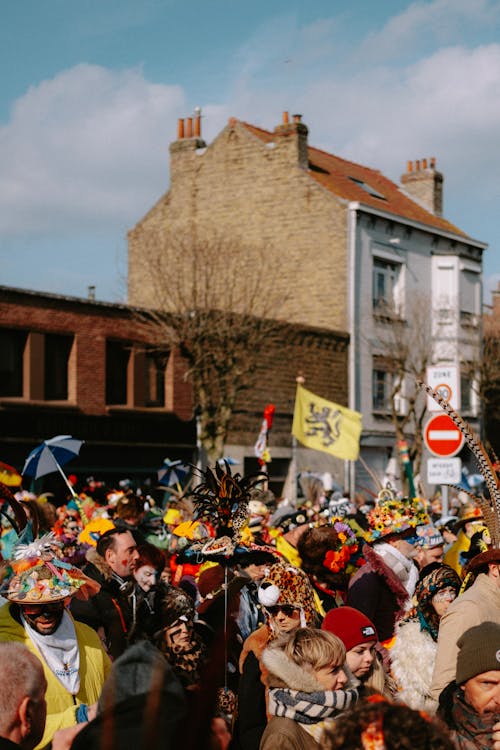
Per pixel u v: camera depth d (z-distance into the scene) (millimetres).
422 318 35688
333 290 33062
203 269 32094
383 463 34188
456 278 37062
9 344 24031
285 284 33906
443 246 37438
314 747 3955
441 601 5387
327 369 32031
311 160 36469
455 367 11234
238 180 35062
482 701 3701
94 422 25438
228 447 28422
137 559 5262
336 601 6523
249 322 28172
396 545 6574
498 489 5691
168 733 2445
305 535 6535
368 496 33000
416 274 36062
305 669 4098
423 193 40031
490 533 5789
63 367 25203
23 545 4598
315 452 31438
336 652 4141
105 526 7340
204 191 35688
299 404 20656
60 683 4367
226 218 35188
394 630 6121
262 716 4500
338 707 4012
